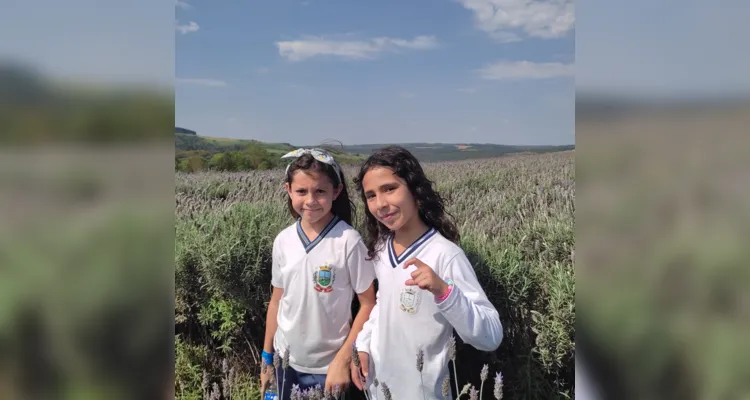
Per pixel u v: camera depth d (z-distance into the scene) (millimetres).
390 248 1948
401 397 1886
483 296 1820
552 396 2180
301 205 2016
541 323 2180
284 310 2145
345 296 2088
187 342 2707
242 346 2711
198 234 2598
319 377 2123
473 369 2326
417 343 1844
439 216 1957
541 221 2486
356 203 2516
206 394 2443
